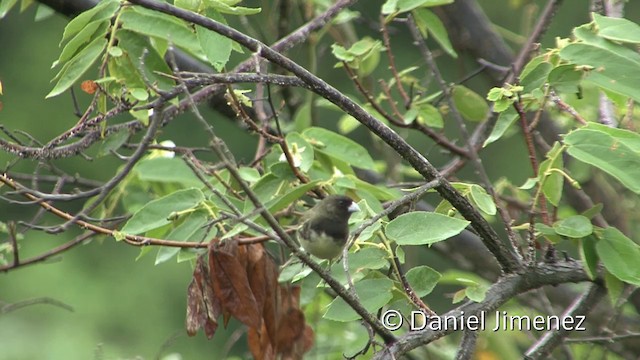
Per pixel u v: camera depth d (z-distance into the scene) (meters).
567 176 7.89
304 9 13.30
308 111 12.20
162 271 24.69
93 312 23.83
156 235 9.29
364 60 11.36
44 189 21.08
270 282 8.98
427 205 11.85
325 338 11.96
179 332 10.27
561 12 21.06
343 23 13.73
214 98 11.41
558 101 8.72
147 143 8.77
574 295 12.16
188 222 8.69
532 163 8.22
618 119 10.11
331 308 8.12
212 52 7.93
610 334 9.71
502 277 8.40
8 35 26.27
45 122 25.52
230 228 9.12
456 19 13.02
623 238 8.14
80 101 25.55
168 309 24.39
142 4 7.57
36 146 10.16
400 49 23.59
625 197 11.98
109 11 8.21
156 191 11.34
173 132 24.00
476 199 8.13
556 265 8.49
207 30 7.95
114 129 9.27
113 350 22.00
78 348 22.84
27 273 23.75
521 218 11.94
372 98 10.73
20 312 23.19
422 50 10.62
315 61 13.14
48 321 23.47
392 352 7.66
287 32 13.04
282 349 9.38
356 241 8.44
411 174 13.30
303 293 9.57
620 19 8.07
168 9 7.58
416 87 11.56
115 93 8.47
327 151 9.73
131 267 24.55
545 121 11.59
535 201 8.12
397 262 8.28
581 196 11.59
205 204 8.69
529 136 8.20
